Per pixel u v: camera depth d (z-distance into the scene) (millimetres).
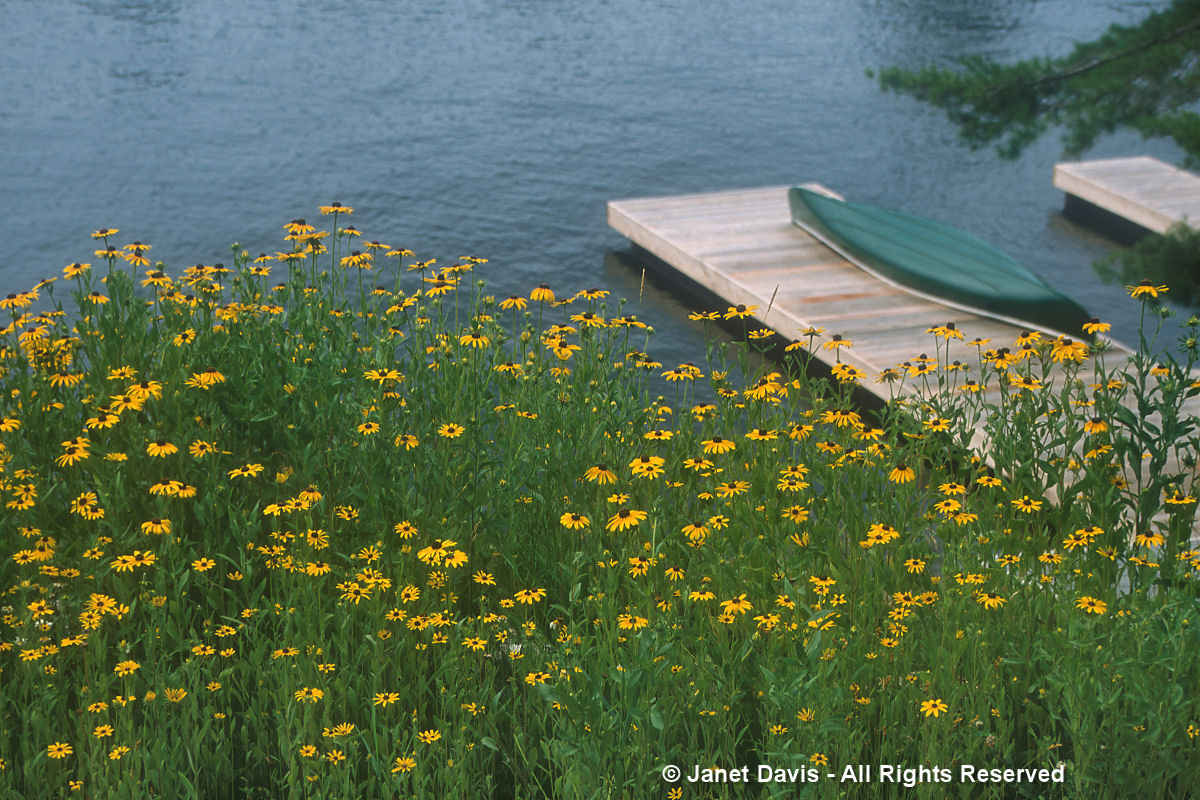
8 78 24234
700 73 27047
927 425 6621
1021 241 18344
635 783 4133
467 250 17125
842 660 4738
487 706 4809
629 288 16156
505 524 5543
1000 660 4898
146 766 4188
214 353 6430
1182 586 5273
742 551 5387
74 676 4922
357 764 4590
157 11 29969
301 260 7547
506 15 31375
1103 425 6035
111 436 5965
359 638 5230
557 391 6543
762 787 4492
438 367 6707
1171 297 10016
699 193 19781
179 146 20969
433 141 21953
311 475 5762
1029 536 5762
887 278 14445
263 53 27016
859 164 21688
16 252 16219
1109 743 4285
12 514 5422
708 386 12289
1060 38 29672
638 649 4512
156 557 5117
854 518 5867
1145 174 19328
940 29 30938
